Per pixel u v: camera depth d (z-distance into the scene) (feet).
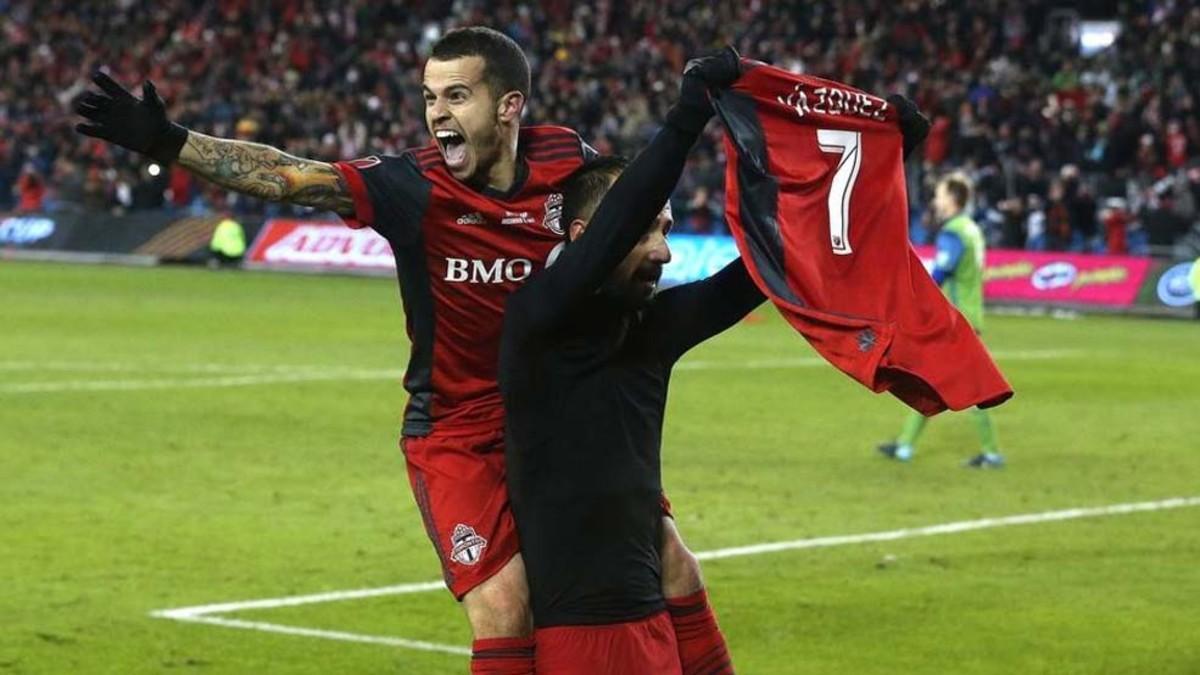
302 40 448.24
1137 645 82.69
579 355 47.32
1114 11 432.25
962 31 404.16
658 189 45.06
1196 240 313.32
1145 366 215.92
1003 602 91.30
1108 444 151.43
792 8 421.18
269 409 161.58
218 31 460.96
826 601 90.84
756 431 154.92
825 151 46.93
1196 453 146.72
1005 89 385.09
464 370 51.62
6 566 95.86
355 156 401.49
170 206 404.36
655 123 381.40
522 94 50.19
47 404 161.99
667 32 424.05
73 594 89.71
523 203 50.67
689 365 209.26
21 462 130.11
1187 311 291.79
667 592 49.83
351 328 241.76
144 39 467.11
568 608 47.44
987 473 134.62
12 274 336.90
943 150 348.38
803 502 120.16
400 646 80.64
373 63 430.20
